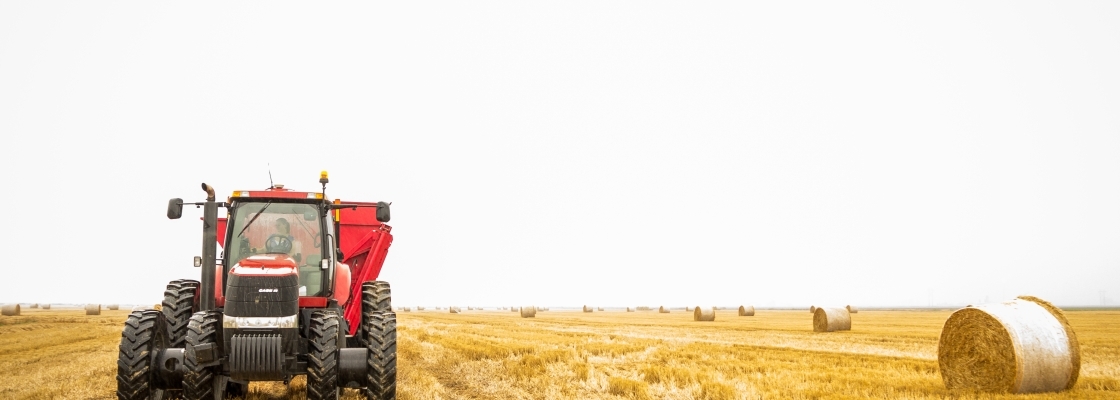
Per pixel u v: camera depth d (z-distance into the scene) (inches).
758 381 446.3
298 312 327.3
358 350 329.1
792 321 1696.6
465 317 1945.1
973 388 465.1
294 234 362.9
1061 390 445.1
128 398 307.3
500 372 501.0
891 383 448.1
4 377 486.0
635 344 729.6
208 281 327.0
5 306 1881.2
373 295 379.6
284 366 307.3
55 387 433.1
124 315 2015.3
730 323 1518.2
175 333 337.1
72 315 2010.3
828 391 405.4
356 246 450.6
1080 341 815.7
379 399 323.3
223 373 317.4
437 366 555.8
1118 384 461.1
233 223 354.3
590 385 437.7
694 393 399.2
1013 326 442.9
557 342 762.2
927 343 816.9
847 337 934.4
